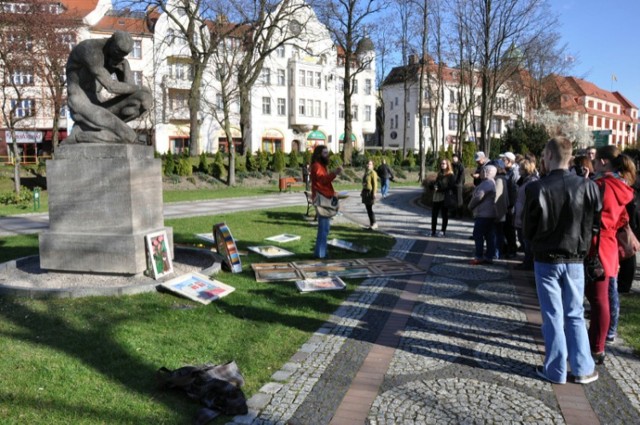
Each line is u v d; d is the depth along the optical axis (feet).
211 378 11.83
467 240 36.01
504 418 11.25
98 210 21.22
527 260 26.13
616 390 12.72
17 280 21.09
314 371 13.55
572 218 12.71
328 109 183.52
